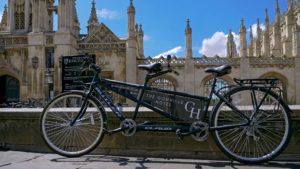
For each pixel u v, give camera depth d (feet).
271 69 88.63
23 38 90.38
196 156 14.44
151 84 91.61
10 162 13.35
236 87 13.19
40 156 14.79
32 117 16.43
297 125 13.61
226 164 13.01
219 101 13.17
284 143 12.41
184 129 13.08
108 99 14.14
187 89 88.74
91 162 13.41
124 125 13.34
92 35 93.35
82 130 15.48
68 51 86.48
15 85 93.91
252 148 13.87
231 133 13.57
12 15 98.89
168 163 13.26
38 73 87.25
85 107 14.21
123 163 13.20
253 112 12.92
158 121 14.17
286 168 12.16
